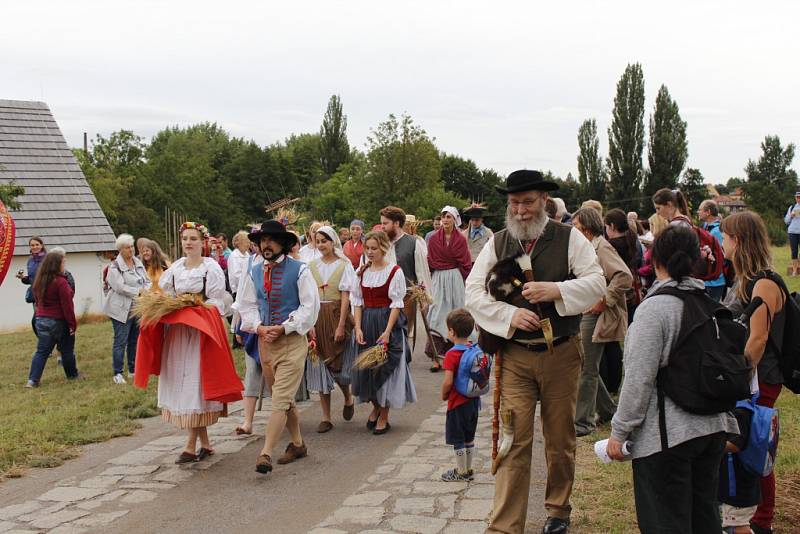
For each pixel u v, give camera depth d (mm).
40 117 28703
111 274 10328
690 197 62812
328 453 6797
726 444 3902
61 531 5082
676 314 3457
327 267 7699
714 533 3545
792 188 56969
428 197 49812
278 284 6430
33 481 6199
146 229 59281
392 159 50312
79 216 26547
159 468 6461
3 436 7316
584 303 4277
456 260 10617
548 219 4477
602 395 7035
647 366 3441
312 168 83000
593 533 4598
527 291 4242
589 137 69750
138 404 8789
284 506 5477
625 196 64125
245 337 7523
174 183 69875
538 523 4840
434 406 8484
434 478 5840
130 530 5082
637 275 7680
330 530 4844
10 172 26391
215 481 6090
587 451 6293
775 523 4723
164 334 6543
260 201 76188
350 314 7664
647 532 3523
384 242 7312
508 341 4418
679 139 63125
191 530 5066
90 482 6121
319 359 7539
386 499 5395
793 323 4391
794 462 5711
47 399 9172
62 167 27719
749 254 4477
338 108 79750
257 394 7570
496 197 54375
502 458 4344
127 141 69312
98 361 12203
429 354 10875
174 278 6566
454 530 4762
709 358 3371
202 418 6484
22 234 24828
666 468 3447
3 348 14547
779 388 4457
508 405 4375
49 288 10328
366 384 7266
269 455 6129
